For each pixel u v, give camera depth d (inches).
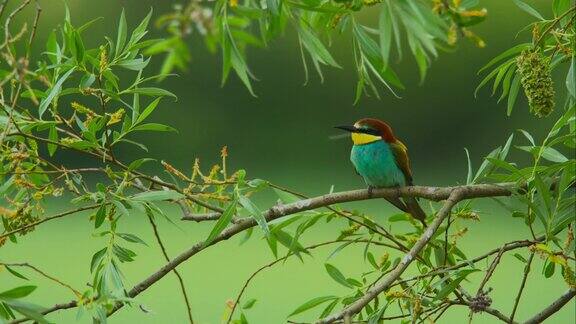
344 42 1138.0
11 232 231.3
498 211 941.2
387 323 519.8
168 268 247.3
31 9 953.5
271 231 262.1
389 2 175.9
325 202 264.1
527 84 218.2
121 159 1157.7
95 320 215.3
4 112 251.4
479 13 170.1
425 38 171.6
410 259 226.4
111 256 238.4
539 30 230.5
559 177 240.8
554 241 236.1
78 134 261.0
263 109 1238.9
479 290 229.3
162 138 1181.1
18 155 240.4
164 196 241.0
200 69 1200.2
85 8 1063.6
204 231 946.7
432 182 1241.4
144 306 220.5
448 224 244.8
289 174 1234.6
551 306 251.9
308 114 1261.1
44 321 202.8
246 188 250.4
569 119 228.1
